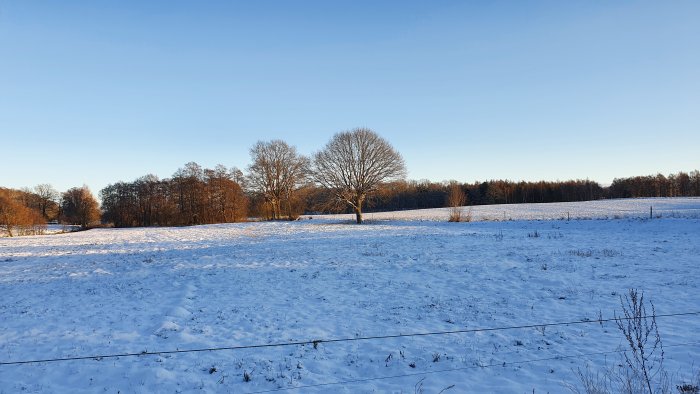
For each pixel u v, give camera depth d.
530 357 8.21
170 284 16.27
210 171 77.31
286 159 68.44
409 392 6.99
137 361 8.58
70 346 9.55
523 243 24.91
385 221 55.31
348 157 54.66
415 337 9.62
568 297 12.38
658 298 11.72
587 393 6.51
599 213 56.00
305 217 72.19
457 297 12.95
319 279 16.23
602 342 8.77
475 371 7.71
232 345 9.41
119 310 12.62
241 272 18.25
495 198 112.88
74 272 20.17
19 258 27.62
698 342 8.40
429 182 129.00
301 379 7.63
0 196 70.94
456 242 26.78
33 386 7.50
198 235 43.59
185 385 7.48
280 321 11.12
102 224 87.06
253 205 75.69
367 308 12.12
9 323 11.45
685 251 19.17
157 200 80.19
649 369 7.12
